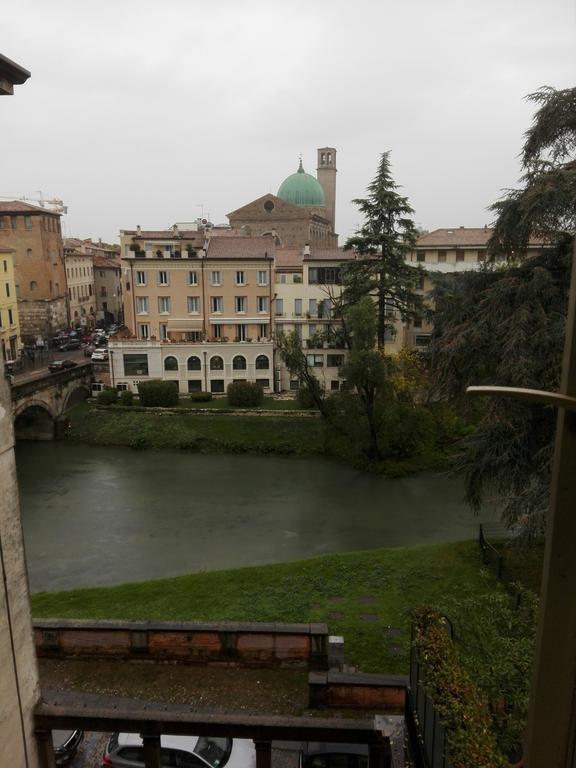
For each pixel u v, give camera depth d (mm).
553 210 15953
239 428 46594
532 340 16578
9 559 4520
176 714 4926
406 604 18922
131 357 53781
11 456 4562
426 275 44125
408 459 40719
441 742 5336
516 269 18328
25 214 72312
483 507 33219
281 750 11336
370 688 12984
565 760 2938
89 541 29891
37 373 53812
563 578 2807
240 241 58625
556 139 16719
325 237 100938
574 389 2654
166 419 48062
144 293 55750
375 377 38562
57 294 77438
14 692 4570
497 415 18297
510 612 9977
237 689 13883
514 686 8062
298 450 43938
